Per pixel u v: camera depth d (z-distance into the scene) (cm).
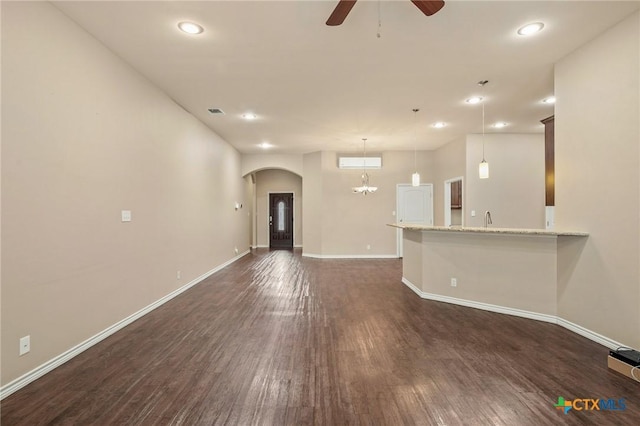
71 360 271
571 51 334
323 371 255
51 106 253
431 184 853
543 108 512
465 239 430
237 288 523
